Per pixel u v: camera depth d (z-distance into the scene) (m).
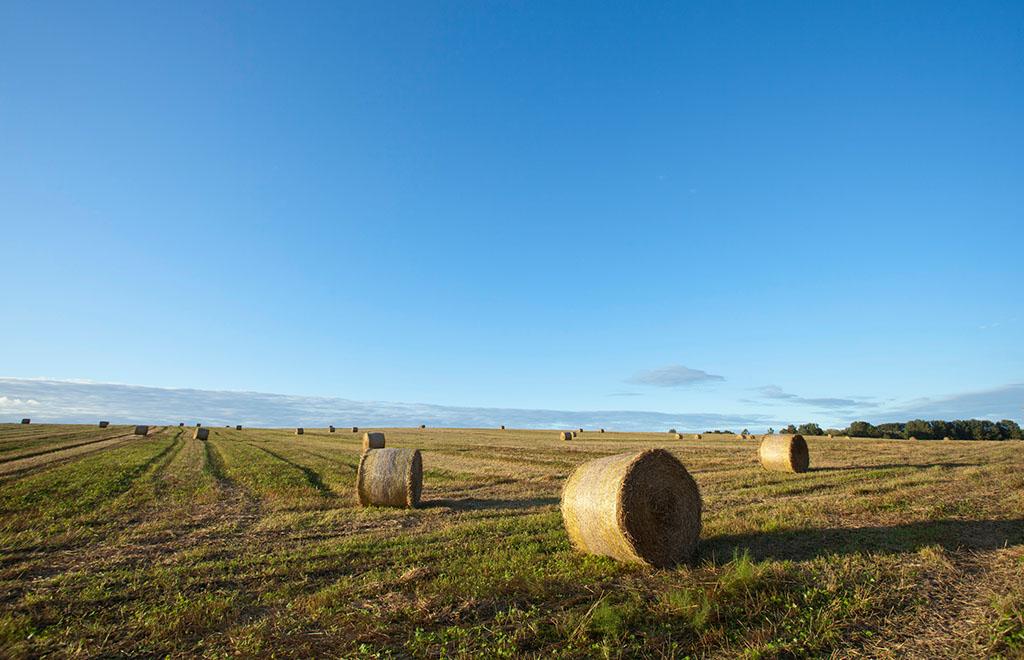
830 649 5.62
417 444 43.78
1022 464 21.23
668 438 58.62
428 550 9.91
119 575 8.87
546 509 14.35
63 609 7.36
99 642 6.26
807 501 13.96
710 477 20.08
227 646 5.99
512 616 6.37
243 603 7.51
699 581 7.34
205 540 11.44
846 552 8.84
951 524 10.74
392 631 6.12
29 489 17.62
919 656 5.45
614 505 8.75
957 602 6.77
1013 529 10.30
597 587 7.36
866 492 15.16
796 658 5.43
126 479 21.00
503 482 20.52
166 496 17.28
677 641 5.80
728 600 6.71
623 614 6.27
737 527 10.75
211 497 17.08
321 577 8.63
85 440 43.38
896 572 7.75
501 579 7.66
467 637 5.86
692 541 9.20
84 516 13.66
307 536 11.74
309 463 28.34
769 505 13.59
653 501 8.91
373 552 9.97
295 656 5.64
